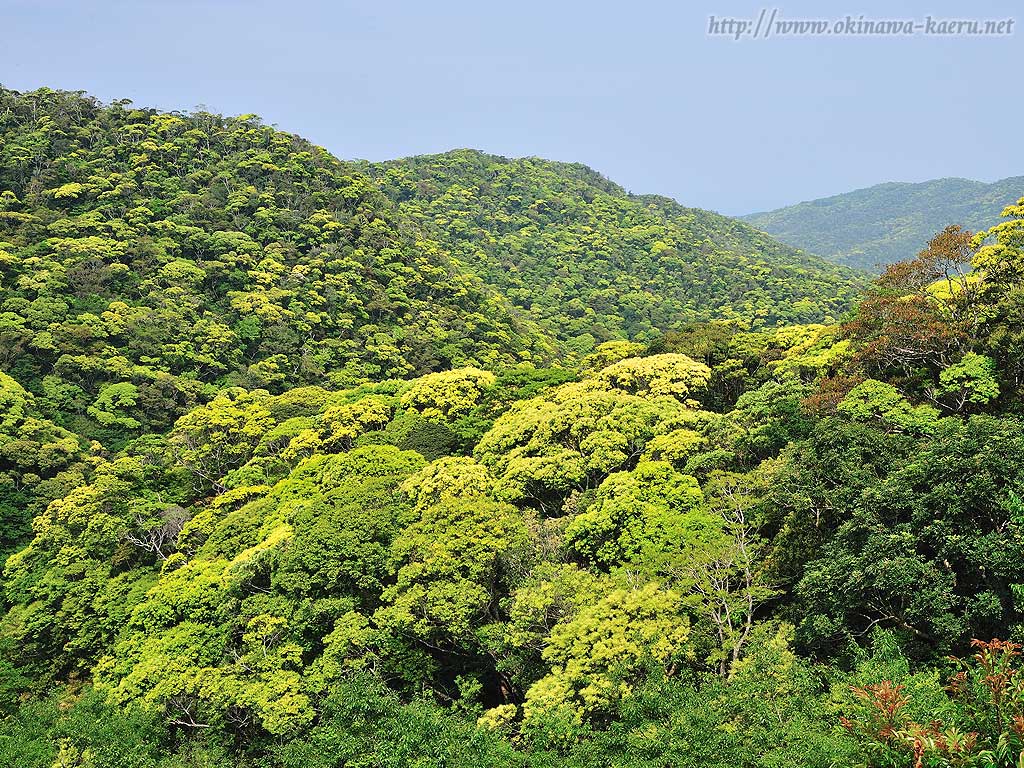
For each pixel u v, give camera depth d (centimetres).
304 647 2864
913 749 1140
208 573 3328
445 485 3403
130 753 2630
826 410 3134
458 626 2627
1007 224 3403
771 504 2666
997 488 1959
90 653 3731
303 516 3269
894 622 2175
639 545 2777
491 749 2097
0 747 2848
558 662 2342
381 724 2266
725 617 2430
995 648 1373
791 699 1831
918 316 3133
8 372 6544
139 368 6938
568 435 3794
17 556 4328
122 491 4741
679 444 3438
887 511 2162
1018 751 1104
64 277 7731
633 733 1892
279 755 2473
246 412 5612
